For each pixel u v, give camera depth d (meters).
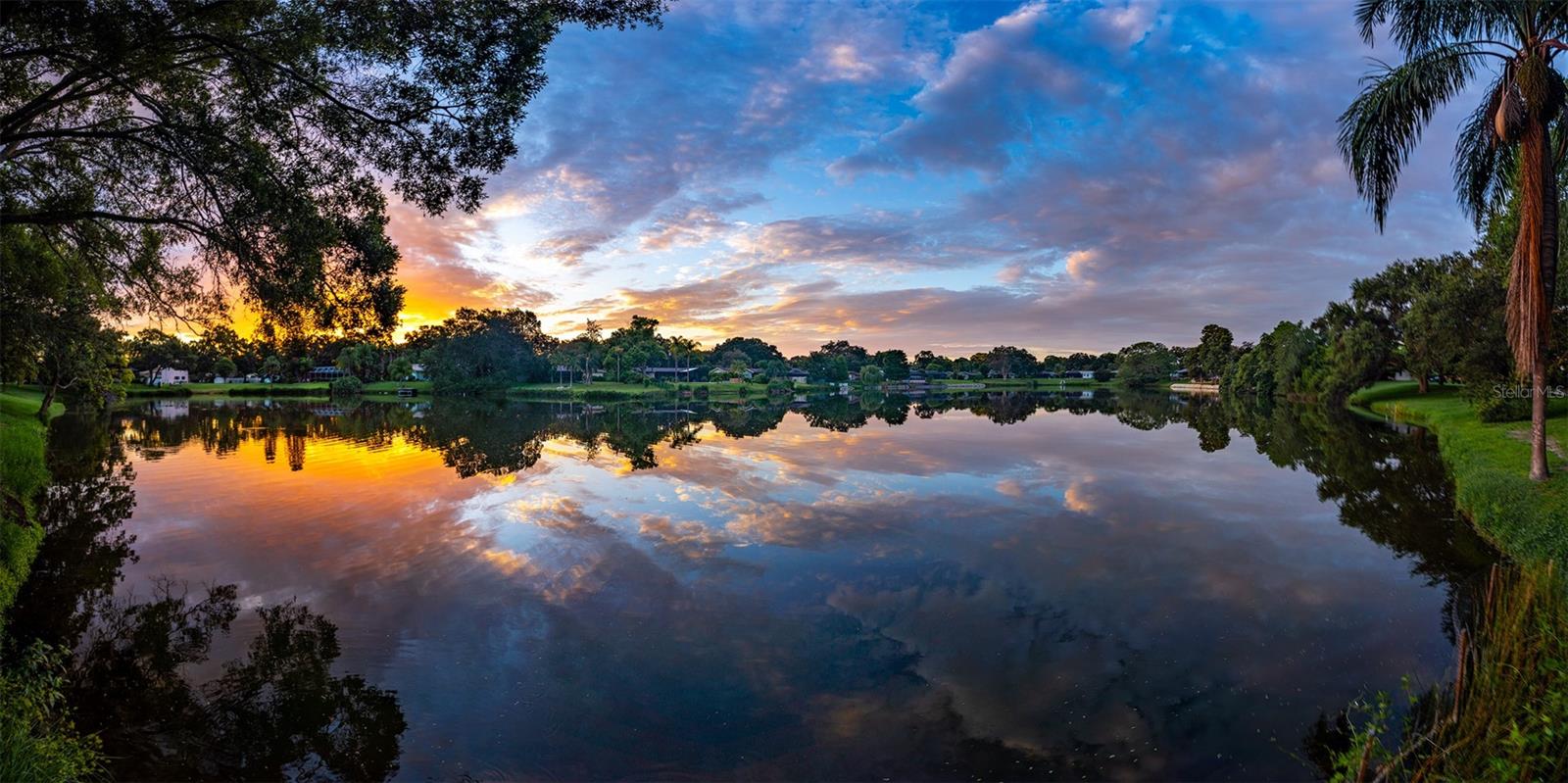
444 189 8.83
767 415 48.25
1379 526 12.94
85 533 13.09
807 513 14.42
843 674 7.16
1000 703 6.52
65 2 6.52
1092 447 25.73
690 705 6.60
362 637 8.24
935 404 64.12
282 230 8.94
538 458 23.59
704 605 9.12
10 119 7.76
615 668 7.36
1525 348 12.70
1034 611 8.82
